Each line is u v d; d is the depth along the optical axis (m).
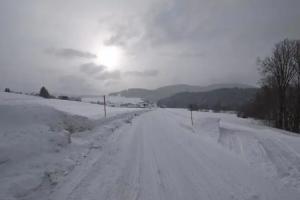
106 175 6.60
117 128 16.98
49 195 5.21
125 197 5.20
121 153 9.21
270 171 6.89
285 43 29.58
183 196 5.29
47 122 9.66
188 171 7.05
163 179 6.35
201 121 19.16
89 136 11.66
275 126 32.28
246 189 5.68
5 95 54.31
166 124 21.09
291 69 29.44
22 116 8.97
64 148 8.58
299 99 29.30
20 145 6.84
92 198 5.11
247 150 9.34
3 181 5.25
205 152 9.53
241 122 27.67
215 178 6.43
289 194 5.38
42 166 6.53
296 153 7.92
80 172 6.78
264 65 31.73
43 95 93.12
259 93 40.03
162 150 9.85
